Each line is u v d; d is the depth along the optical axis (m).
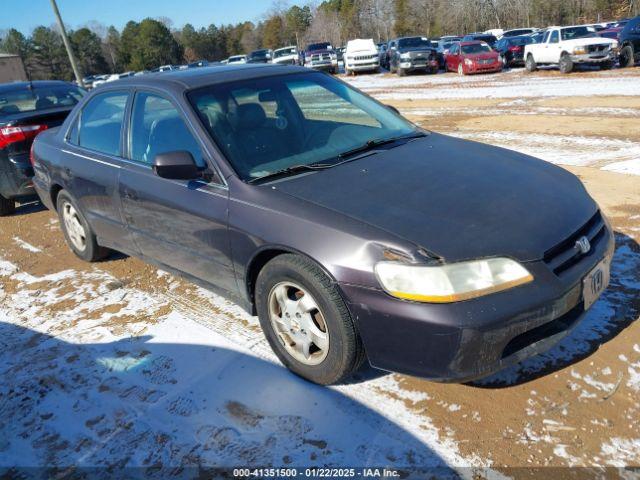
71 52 21.27
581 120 9.30
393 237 2.45
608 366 2.81
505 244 2.42
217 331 3.52
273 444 2.53
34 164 5.05
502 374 2.85
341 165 3.16
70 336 3.66
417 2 72.75
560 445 2.37
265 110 3.55
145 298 4.10
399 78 23.09
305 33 98.44
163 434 2.66
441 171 3.06
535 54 18.94
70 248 5.06
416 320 2.33
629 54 16.59
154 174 3.49
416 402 2.71
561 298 2.41
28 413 2.92
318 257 2.56
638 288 3.48
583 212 2.80
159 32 93.12
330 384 2.85
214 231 3.11
